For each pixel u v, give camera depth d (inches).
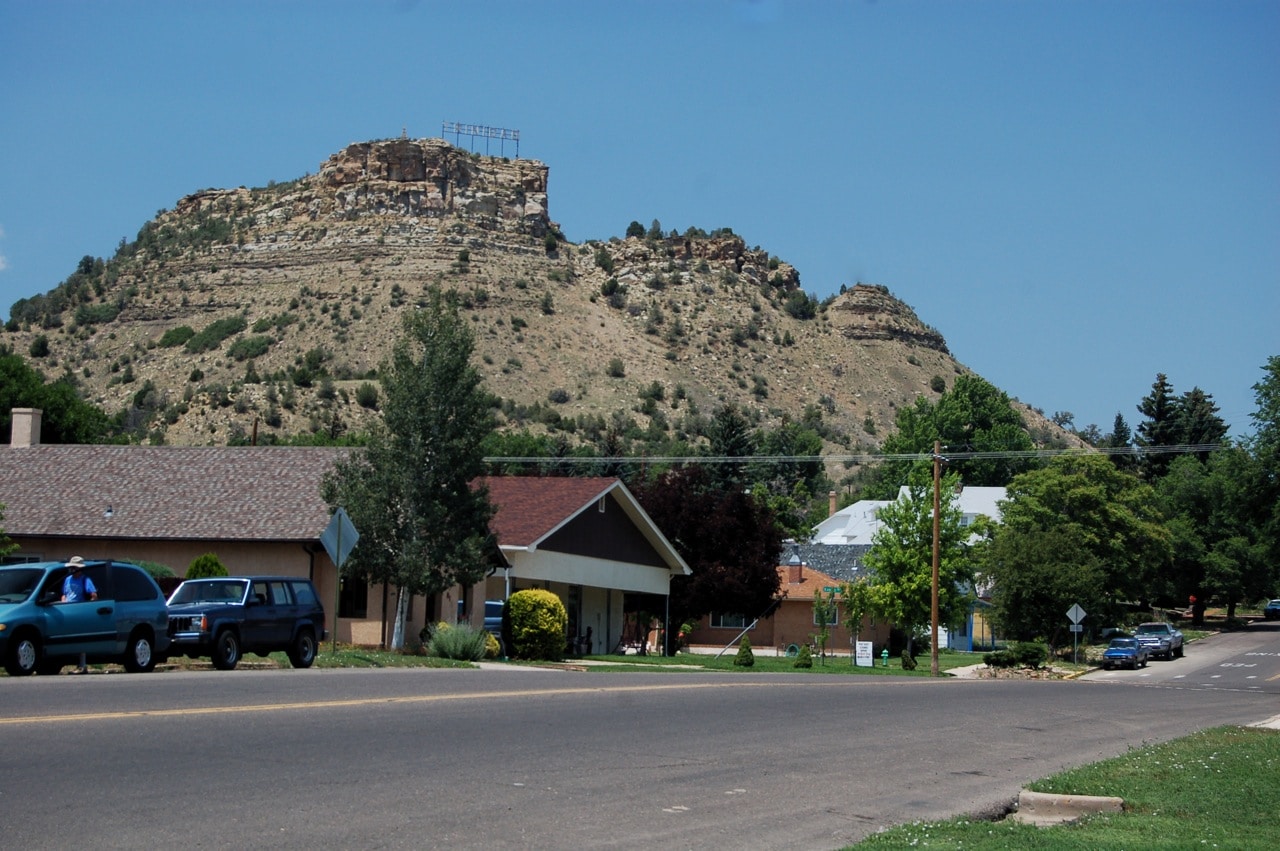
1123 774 604.4
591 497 1732.3
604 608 1969.7
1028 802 515.8
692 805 463.8
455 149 7731.3
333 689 768.9
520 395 5674.2
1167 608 4296.3
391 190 7411.4
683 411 5944.9
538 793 461.1
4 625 760.3
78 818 370.0
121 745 490.6
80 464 1689.2
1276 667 2405.3
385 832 379.6
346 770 475.8
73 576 823.1
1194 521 3799.2
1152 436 4793.3
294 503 1524.4
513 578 1614.2
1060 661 2367.1
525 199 7775.6
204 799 406.6
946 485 2226.9
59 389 2815.0
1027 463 4517.7
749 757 596.1
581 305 6909.5
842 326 7795.3
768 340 7224.4
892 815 477.1
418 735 581.6
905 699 1008.9
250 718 593.3
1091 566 2507.4
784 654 2507.4
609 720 701.3
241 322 6186.0
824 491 5226.4
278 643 1005.2
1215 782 582.9
